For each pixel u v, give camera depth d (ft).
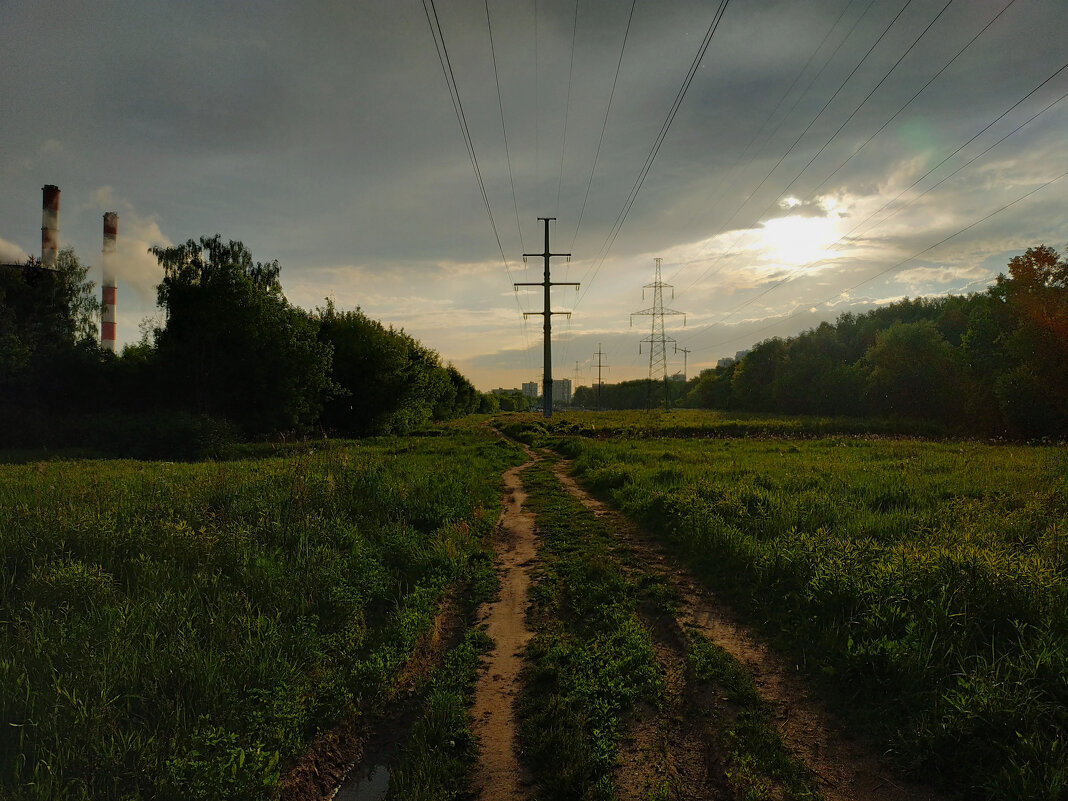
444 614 23.62
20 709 12.46
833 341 227.81
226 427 92.07
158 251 107.65
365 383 138.00
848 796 12.02
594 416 232.73
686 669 17.74
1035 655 14.33
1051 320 94.73
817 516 30.22
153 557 22.90
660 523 35.91
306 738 14.52
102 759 11.48
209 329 102.53
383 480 40.68
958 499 33.47
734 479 44.83
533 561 30.37
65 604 18.01
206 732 12.59
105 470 49.83
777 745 13.66
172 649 15.43
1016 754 11.73
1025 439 99.45
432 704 16.10
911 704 14.17
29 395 97.76
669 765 13.35
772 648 18.85
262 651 16.40
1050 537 23.04
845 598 19.27
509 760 13.82
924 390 140.77
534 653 19.29
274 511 30.55
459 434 133.49
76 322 113.39
